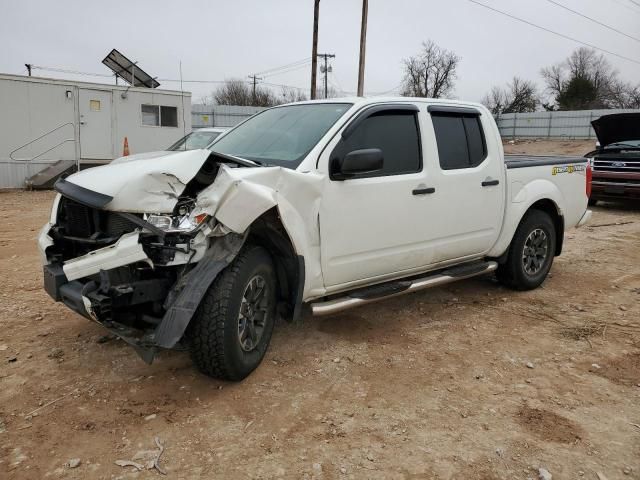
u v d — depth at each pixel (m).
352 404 3.48
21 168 15.14
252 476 2.77
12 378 3.71
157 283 3.36
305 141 4.16
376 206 4.23
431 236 4.73
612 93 68.31
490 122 5.39
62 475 2.75
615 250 8.22
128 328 3.37
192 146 11.92
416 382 3.79
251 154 4.30
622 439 3.15
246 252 3.56
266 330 3.87
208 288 3.35
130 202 3.25
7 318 4.79
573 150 40.22
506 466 2.89
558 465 2.90
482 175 5.13
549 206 6.09
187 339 3.42
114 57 17.17
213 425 3.20
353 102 4.40
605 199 12.86
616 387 3.78
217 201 3.27
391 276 4.57
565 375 3.95
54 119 15.43
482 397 3.61
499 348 4.40
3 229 9.19
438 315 5.13
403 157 4.53
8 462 2.84
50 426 3.16
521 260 5.73
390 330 4.72
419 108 4.73
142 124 16.81
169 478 2.74
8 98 14.72
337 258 4.06
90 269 3.31
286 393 3.59
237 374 3.59
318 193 3.87
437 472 2.83
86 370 3.84
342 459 2.92
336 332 4.63
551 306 5.47
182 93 17.36
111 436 3.08
